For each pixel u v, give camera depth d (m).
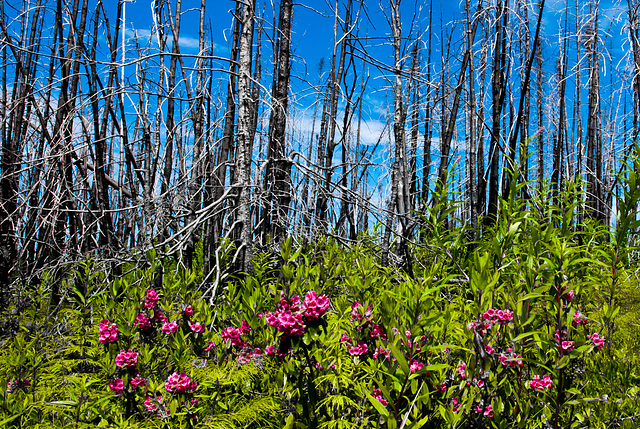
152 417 2.22
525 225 2.37
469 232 4.79
